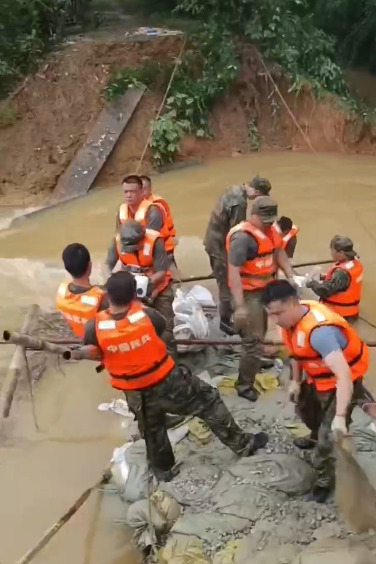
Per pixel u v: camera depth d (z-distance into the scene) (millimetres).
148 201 6145
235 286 5254
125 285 4254
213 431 4762
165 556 4137
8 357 6648
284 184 11438
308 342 4020
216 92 12867
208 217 10172
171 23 14086
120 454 5117
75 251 4754
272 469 4699
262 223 5250
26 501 4922
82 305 4766
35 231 10000
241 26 13406
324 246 9078
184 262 8688
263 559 4012
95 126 12070
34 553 4180
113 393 6223
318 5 16406
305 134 13195
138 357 4363
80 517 4734
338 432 3805
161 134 12109
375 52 16531
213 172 12102
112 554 4434
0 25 12688
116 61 12633
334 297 6242
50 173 11695
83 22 14062
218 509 4410
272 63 13336
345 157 12797
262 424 5262
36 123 12117
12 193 11547
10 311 7500
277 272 5633
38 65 12508
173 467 4816
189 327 6254
